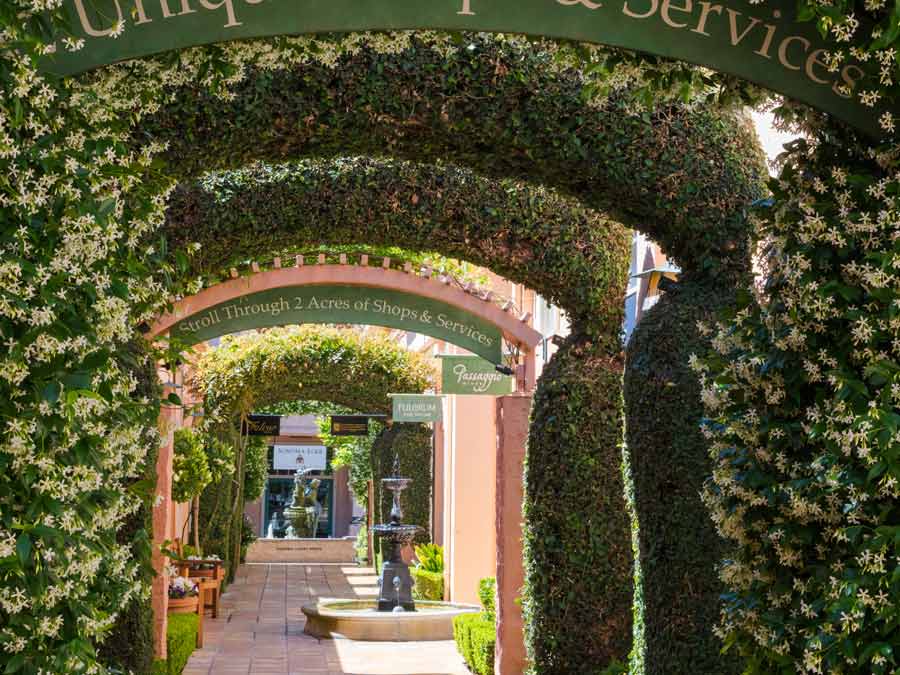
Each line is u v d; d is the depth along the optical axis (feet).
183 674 41.14
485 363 39.96
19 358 10.59
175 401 14.38
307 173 27.91
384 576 56.75
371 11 14.15
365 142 19.94
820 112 14.38
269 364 58.49
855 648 11.90
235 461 75.66
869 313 12.62
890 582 11.75
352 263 37.40
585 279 29.68
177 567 49.67
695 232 21.75
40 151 11.50
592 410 29.78
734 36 14.10
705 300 21.75
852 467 12.35
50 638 11.41
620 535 29.53
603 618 29.37
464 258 29.55
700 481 20.70
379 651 48.08
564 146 20.07
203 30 14.08
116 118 13.50
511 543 36.35
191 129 18.90
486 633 40.57
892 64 12.82
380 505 76.07
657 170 20.95
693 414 20.89
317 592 74.69
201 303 35.96
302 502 118.52
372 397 62.03
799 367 13.39
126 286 12.34
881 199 13.03
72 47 12.10
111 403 12.57
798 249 13.43
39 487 10.82
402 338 87.15
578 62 15.70
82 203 11.72
